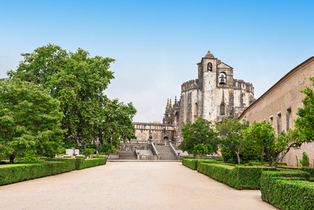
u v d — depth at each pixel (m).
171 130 93.75
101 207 9.12
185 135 44.53
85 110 32.62
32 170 17.45
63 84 30.27
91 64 34.81
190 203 10.03
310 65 20.62
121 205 9.47
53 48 33.97
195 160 29.09
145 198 10.88
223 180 16.28
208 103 80.69
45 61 33.09
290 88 24.23
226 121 25.34
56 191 12.48
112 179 18.05
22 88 20.03
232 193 12.52
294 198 8.14
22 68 33.28
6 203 9.59
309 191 7.29
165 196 11.45
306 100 12.40
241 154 24.86
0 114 18.73
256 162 23.94
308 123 11.73
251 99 86.69
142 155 58.62
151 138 91.88
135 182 16.39
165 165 37.94
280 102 26.75
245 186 13.56
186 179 18.72
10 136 18.98
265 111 31.95
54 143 20.64
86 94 34.41
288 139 16.34
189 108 85.19
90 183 15.70
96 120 33.44
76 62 31.88
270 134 16.41
